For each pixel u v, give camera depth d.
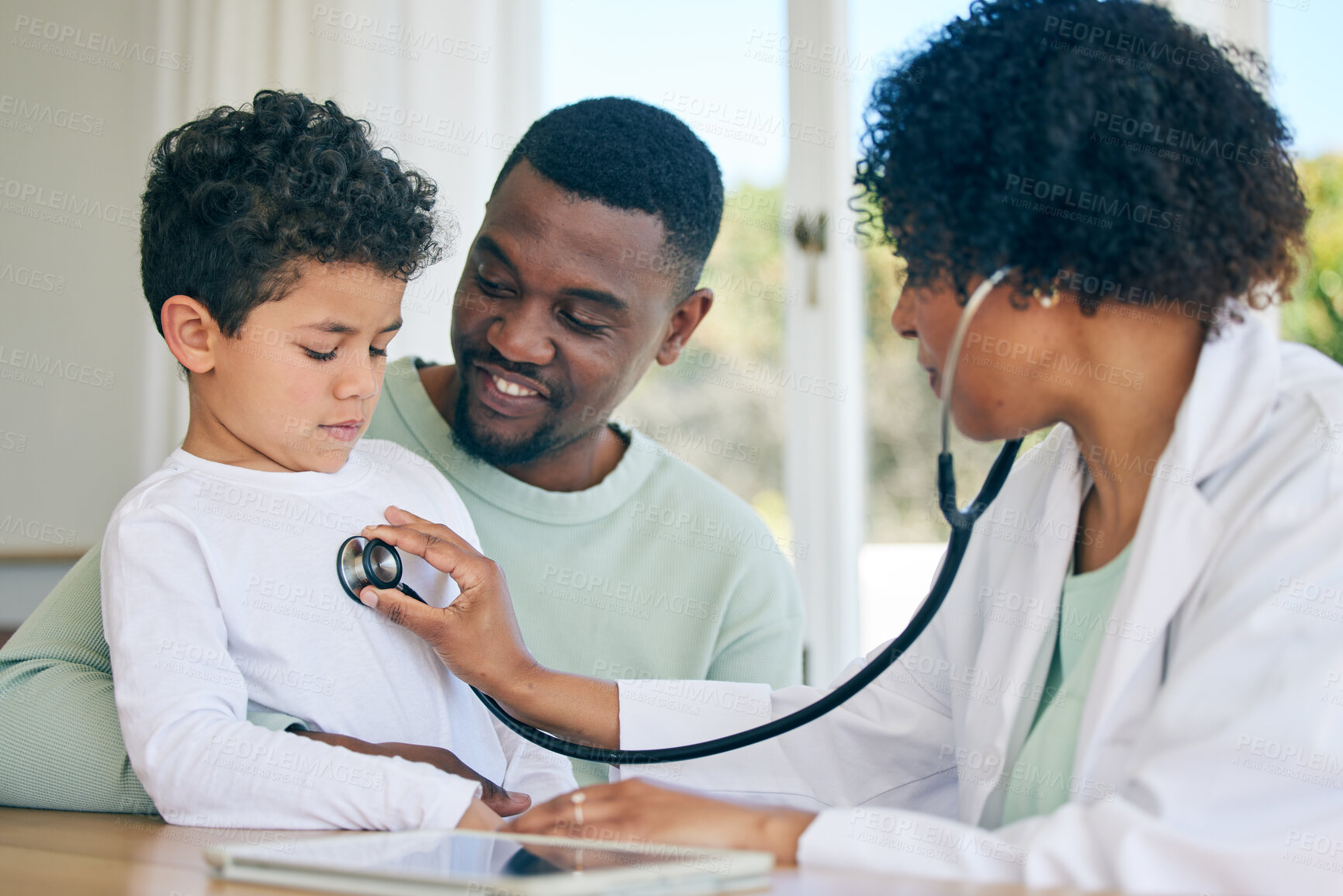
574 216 1.16
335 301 0.89
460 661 0.90
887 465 1.97
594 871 0.50
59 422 2.16
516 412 1.21
